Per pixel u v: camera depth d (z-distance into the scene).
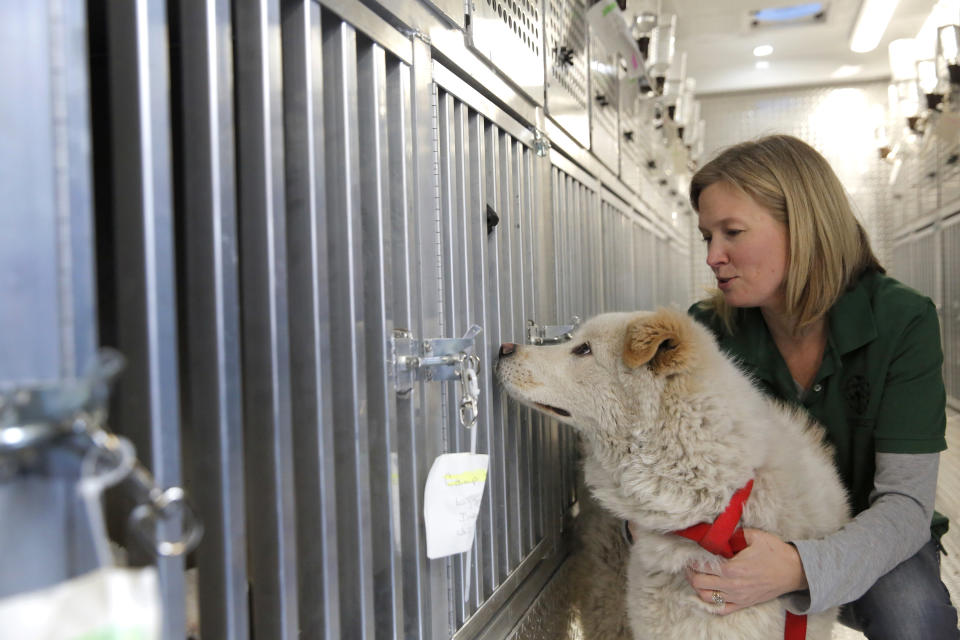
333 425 1.22
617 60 3.70
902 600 1.76
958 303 4.71
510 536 2.04
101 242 1.20
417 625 1.40
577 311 2.85
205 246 0.88
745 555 1.49
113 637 0.53
